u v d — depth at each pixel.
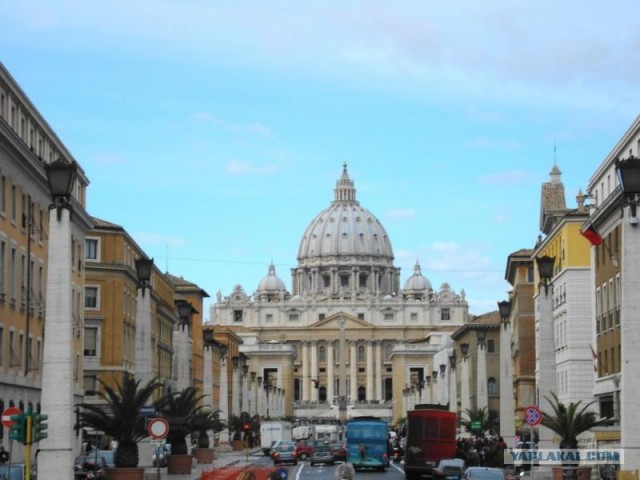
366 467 103.88
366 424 104.31
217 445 147.75
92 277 117.25
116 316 117.75
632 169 47.16
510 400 84.69
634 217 47.22
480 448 94.06
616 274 86.44
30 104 80.31
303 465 120.19
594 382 96.06
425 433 86.94
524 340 140.75
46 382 47.22
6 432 74.38
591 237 66.06
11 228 76.62
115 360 117.31
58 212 47.38
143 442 73.12
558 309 114.19
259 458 128.75
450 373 150.75
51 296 47.34
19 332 79.06
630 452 47.22
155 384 65.06
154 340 138.75
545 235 131.88
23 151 76.44
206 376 111.75
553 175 131.25
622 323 47.81
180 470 83.12
